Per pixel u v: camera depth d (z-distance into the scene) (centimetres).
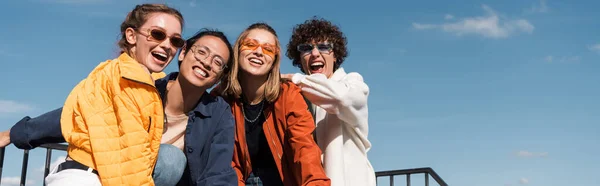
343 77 355
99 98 244
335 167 333
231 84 311
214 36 288
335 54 390
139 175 239
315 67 383
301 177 300
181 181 298
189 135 279
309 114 316
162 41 280
